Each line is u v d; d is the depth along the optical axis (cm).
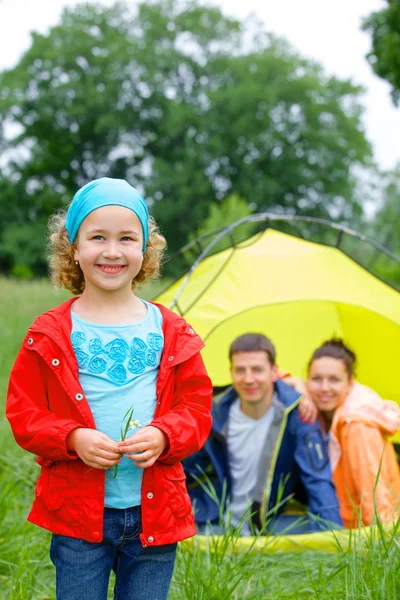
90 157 3428
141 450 185
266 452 360
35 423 190
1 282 1291
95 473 191
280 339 493
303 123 3197
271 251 416
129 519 194
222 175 3162
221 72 3325
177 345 203
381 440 352
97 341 197
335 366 367
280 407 366
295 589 265
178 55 3328
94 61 3275
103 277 198
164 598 201
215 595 246
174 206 3030
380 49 1553
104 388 195
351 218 3347
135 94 3319
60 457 188
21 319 971
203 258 401
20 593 250
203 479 374
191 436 195
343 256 416
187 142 3145
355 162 3225
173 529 196
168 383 200
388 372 454
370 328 452
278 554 302
